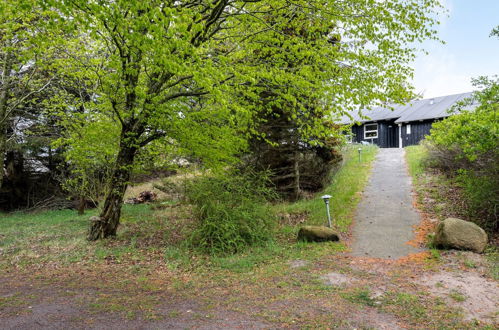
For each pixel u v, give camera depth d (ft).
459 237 20.75
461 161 31.89
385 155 56.08
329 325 12.12
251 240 25.07
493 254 19.74
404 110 79.92
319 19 24.43
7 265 21.38
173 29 14.61
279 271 19.03
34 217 43.57
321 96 24.00
